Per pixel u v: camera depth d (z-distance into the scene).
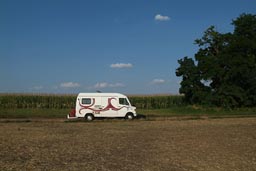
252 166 16.67
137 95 73.94
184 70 69.69
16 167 15.49
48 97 67.31
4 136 26.31
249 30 69.81
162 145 22.62
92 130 31.59
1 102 65.56
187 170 15.67
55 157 18.06
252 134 28.72
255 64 66.25
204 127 34.59
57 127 34.31
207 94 67.50
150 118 48.00
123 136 27.19
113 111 43.53
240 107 66.50
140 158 18.20
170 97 73.94
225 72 65.69
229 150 20.88
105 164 16.58
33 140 24.36
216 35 69.19
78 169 15.43
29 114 54.50
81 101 43.28
